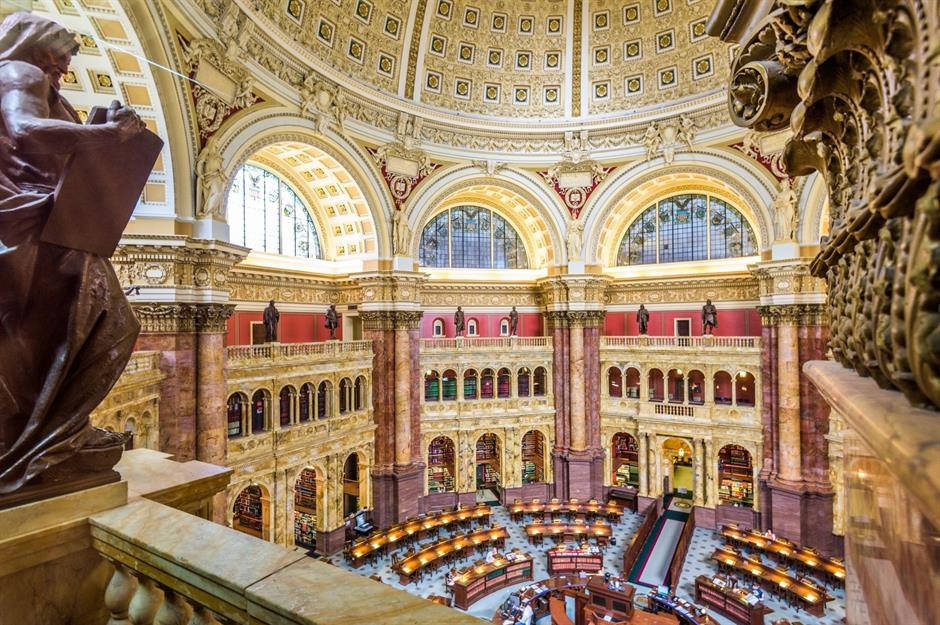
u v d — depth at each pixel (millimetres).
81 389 3572
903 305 2006
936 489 1448
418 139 28906
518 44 30469
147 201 17703
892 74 2131
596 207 31469
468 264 35125
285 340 27641
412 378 29516
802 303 25469
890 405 2275
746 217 30266
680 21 28109
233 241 25109
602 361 32594
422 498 29969
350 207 28516
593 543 26656
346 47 25625
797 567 23578
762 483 26922
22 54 3551
